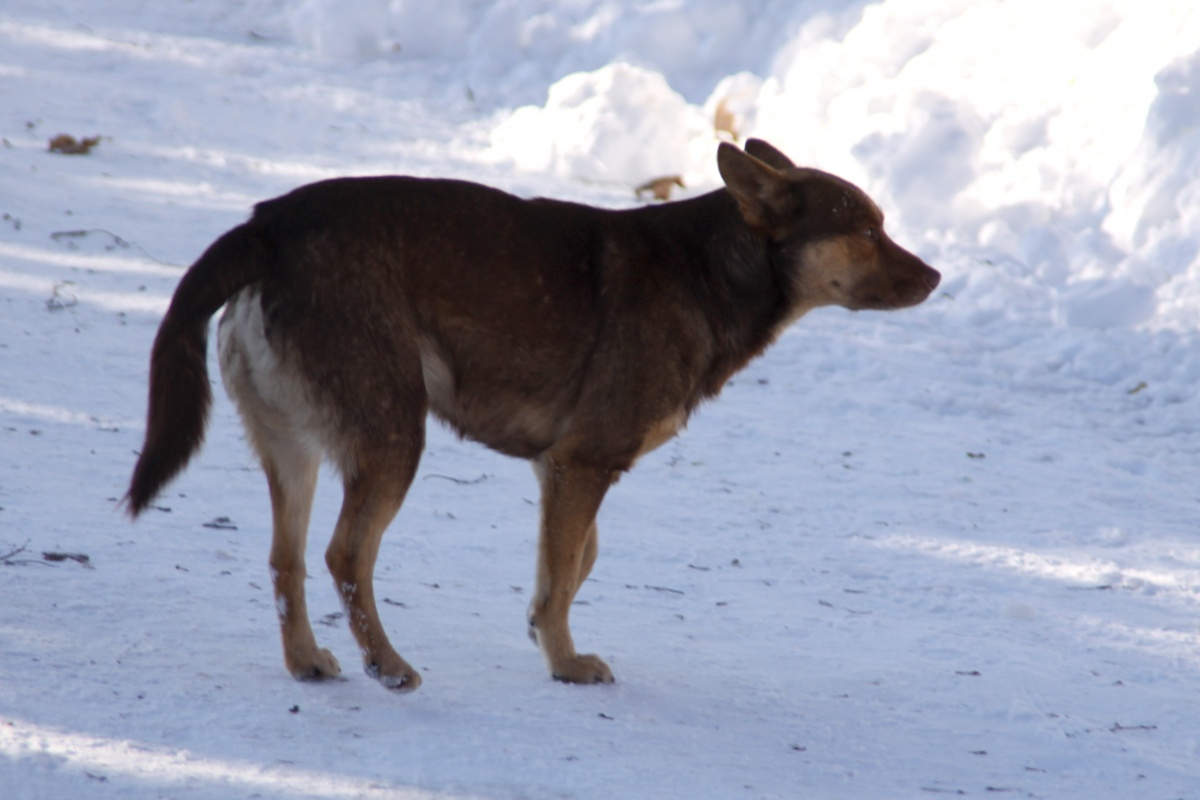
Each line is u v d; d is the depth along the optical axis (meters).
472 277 7.34
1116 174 25.36
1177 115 24.61
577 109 26.36
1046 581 11.42
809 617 9.80
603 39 32.91
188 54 30.83
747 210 8.16
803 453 15.02
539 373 7.60
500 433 7.77
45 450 10.89
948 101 26.27
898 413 17.16
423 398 7.14
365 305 6.95
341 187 7.21
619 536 11.45
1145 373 19.69
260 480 11.31
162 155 23.14
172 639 7.18
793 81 30.23
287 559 7.11
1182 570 12.11
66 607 7.32
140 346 14.73
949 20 30.08
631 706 7.20
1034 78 27.92
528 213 7.66
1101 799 6.56
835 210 8.31
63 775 5.22
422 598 8.91
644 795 5.84
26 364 13.42
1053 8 28.91
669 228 8.08
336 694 6.81
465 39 33.34
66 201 19.67
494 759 6.05
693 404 8.15
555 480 7.70
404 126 28.22
